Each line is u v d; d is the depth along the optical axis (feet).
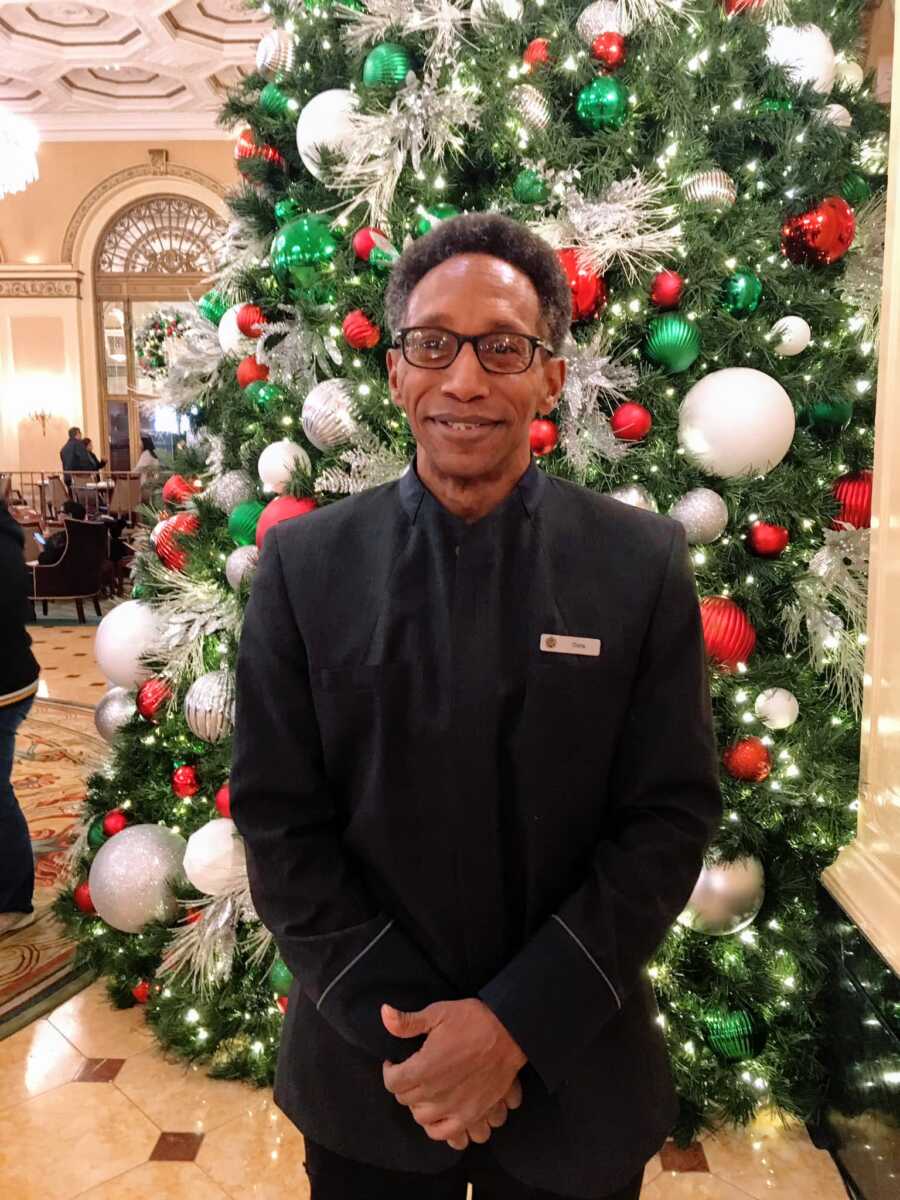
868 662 5.95
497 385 3.11
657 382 6.64
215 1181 6.17
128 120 41.63
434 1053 3.06
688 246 6.45
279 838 3.38
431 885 3.32
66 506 31.22
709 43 6.77
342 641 3.32
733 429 6.36
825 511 7.13
